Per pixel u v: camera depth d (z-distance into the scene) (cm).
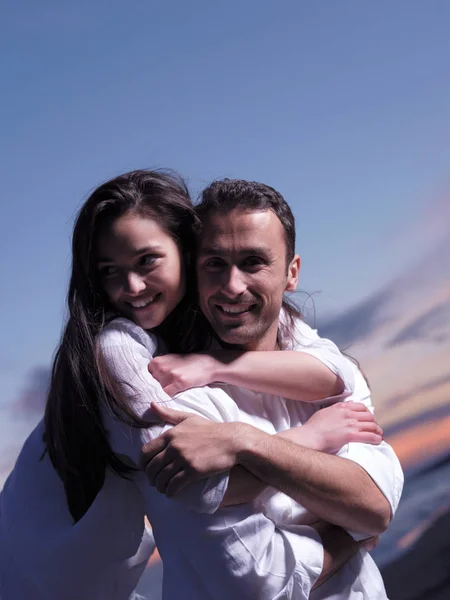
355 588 175
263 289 176
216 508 151
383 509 166
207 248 176
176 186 182
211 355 177
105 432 168
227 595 152
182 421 158
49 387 187
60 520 186
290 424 183
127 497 178
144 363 168
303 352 183
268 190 183
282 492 158
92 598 183
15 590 188
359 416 178
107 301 178
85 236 173
